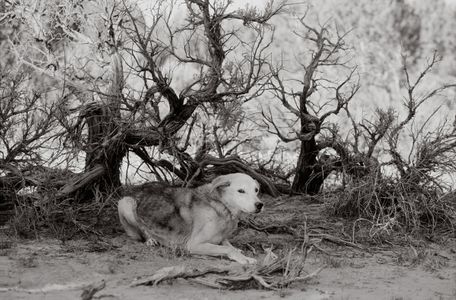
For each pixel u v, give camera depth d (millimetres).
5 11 13922
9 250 9289
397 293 7914
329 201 12383
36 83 14422
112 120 11688
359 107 23781
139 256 9305
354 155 13055
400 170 12195
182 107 12117
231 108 12984
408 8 30469
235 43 19297
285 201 13320
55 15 13500
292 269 8273
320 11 27781
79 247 9617
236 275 8102
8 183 10867
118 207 10180
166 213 9789
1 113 11062
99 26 13047
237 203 9539
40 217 10414
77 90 12734
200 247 9469
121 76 12086
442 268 9375
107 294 7367
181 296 7434
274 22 25516
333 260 9398
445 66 29516
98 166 11547
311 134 13234
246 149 15664
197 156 13305
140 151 12469
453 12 30672
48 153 13484
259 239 10609
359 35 28656
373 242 10672
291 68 24109
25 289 7535
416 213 11266
